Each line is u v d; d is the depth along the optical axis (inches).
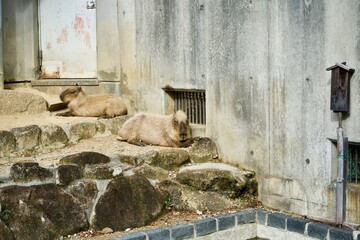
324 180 290.5
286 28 300.7
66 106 419.5
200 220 294.2
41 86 442.6
